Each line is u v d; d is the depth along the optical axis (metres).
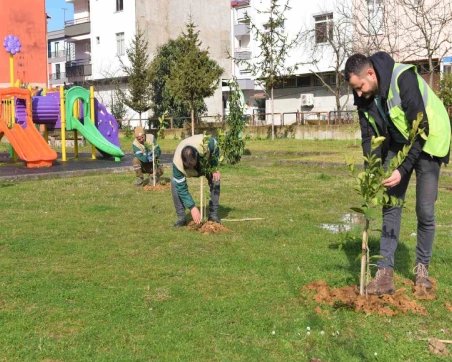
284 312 3.99
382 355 3.31
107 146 16.25
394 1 25.05
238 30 44.66
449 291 4.39
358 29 26.48
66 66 44.25
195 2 40.22
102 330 3.70
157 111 35.38
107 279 4.76
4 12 29.78
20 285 4.61
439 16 23.08
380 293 4.21
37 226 6.93
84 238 6.29
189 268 5.09
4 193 9.82
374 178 3.89
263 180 11.59
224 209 8.12
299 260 5.30
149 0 37.97
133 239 6.21
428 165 4.18
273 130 26.80
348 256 5.42
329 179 11.68
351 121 26.27
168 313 3.97
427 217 4.30
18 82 17.80
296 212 7.86
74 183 11.23
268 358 3.30
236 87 15.70
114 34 39.22
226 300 4.23
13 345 3.49
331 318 3.86
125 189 10.32
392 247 4.26
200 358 3.31
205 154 6.52
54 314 3.98
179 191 6.47
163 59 34.72
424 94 4.09
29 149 14.45
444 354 3.34
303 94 31.50
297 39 29.52
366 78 3.99
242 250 5.70
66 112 16.45
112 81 39.34
